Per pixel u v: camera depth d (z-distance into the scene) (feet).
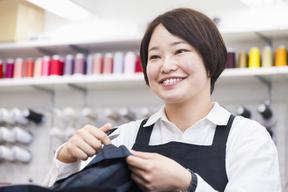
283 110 10.48
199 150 3.80
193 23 3.89
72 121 12.31
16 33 12.50
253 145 3.69
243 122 3.91
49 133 12.75
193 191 3.26
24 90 13.28
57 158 3.77
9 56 13.64
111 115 11.38
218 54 4.05
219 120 3.92
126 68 11.07
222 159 3.72
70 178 3.21
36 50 12.89
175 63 3.83
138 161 3.19
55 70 11.84
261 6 11.05
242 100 10.90
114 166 3.24
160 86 3.94
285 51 9.95
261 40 10.77
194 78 3.88
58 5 11.73
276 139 10.38
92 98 12.50
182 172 3.25
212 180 3.65
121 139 4.27
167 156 3.87
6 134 12.46
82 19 12.94
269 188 3.56
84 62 11.71
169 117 4.12
